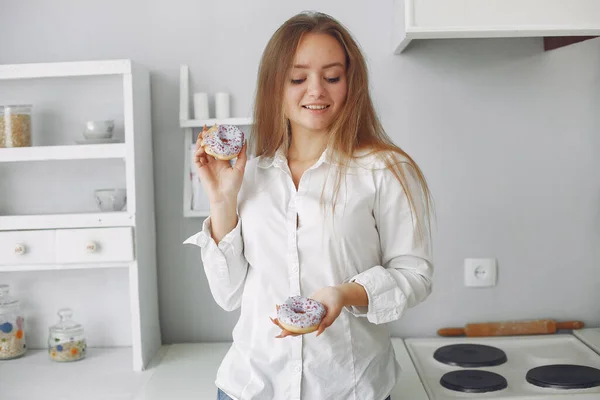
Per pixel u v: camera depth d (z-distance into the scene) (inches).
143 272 85.5
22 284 93.0
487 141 90.1
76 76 90.4
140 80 85.7
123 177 91.4
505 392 72.4
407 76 89.4
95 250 82.7
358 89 57.7
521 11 74.5
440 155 90.1
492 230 91.1
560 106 89.8
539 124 90.0
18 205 92.3
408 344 88.5
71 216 83.0
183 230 92.0
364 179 56.7
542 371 76.7
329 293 51.1
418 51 89.0
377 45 89.1
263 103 60.5
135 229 83.0
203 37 90.2
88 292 93.0
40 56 90.7
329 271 55.5
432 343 88.7
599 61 89.4
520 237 91.3
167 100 90.7
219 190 57.1
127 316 93.0
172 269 92.4
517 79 89.4
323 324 50.0
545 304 92.1
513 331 90.5
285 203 57.4
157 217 91.9
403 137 90.0
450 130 89.9
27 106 85.6
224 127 57.9
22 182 92.0
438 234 91.0
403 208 56.6
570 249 91.6
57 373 83.0
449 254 91.3
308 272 55.7
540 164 90.4
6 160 83.0
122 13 90.2
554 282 91.9
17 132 84.3
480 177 90.4
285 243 56.4
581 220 91.2
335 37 57.1
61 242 83.0
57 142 91.3
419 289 55.5
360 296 52.7
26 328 93.2
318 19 57.7
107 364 85.9
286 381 56.3
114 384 78.6
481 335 90.4
